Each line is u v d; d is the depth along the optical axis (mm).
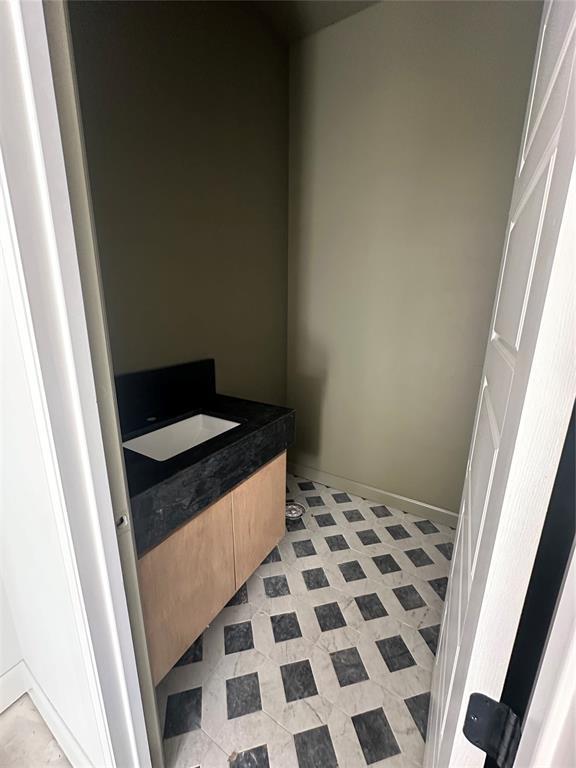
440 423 2090
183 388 1705
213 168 1748
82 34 1141
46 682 1062
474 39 1601
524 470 350
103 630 716
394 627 1499
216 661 1348
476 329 1883
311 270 2324
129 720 812
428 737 997
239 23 1731
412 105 1797
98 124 1232
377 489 2387
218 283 1890
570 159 304
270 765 1050
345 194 2094
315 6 1776
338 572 1792
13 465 745
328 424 2496
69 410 583
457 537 1081
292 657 1368
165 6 1394
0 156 455
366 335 2211
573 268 301
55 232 519
